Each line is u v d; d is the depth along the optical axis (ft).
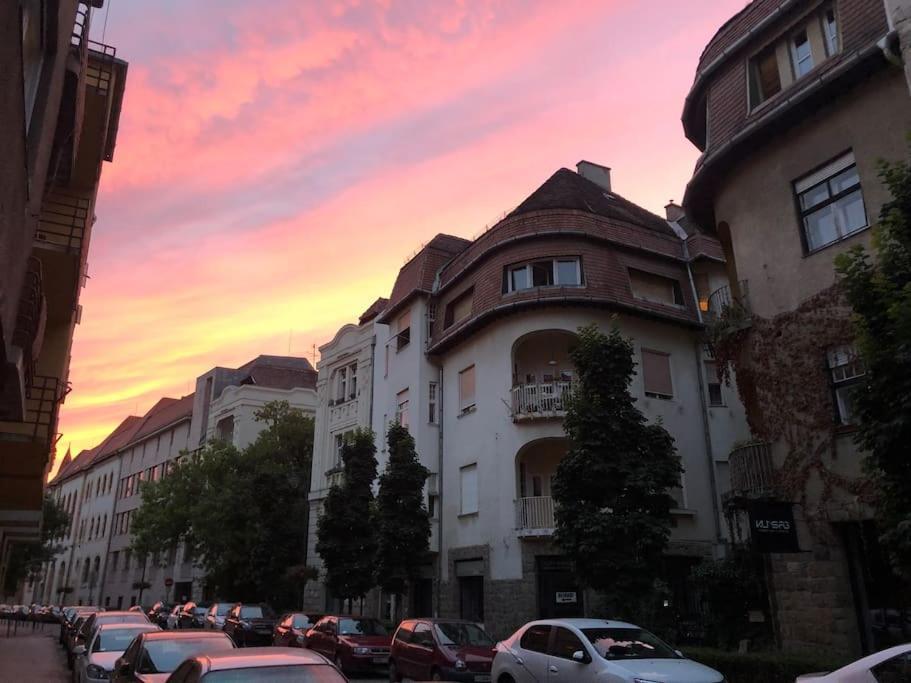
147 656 28.40
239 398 145.07
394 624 74.49
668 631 43.42
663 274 80.23
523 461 75.72
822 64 43.78
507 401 73.77
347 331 109.09
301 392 150.30
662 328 78.59
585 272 73.87
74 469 257.14
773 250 46.60
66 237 45.75
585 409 43.14
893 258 26.48
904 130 39.73
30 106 25.25
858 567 39.06
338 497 77.77
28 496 50.08
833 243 42.68
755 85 49.32
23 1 21.21
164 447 182.19
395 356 94.32
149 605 165.68
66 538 237.45
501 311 74.54
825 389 41.52
